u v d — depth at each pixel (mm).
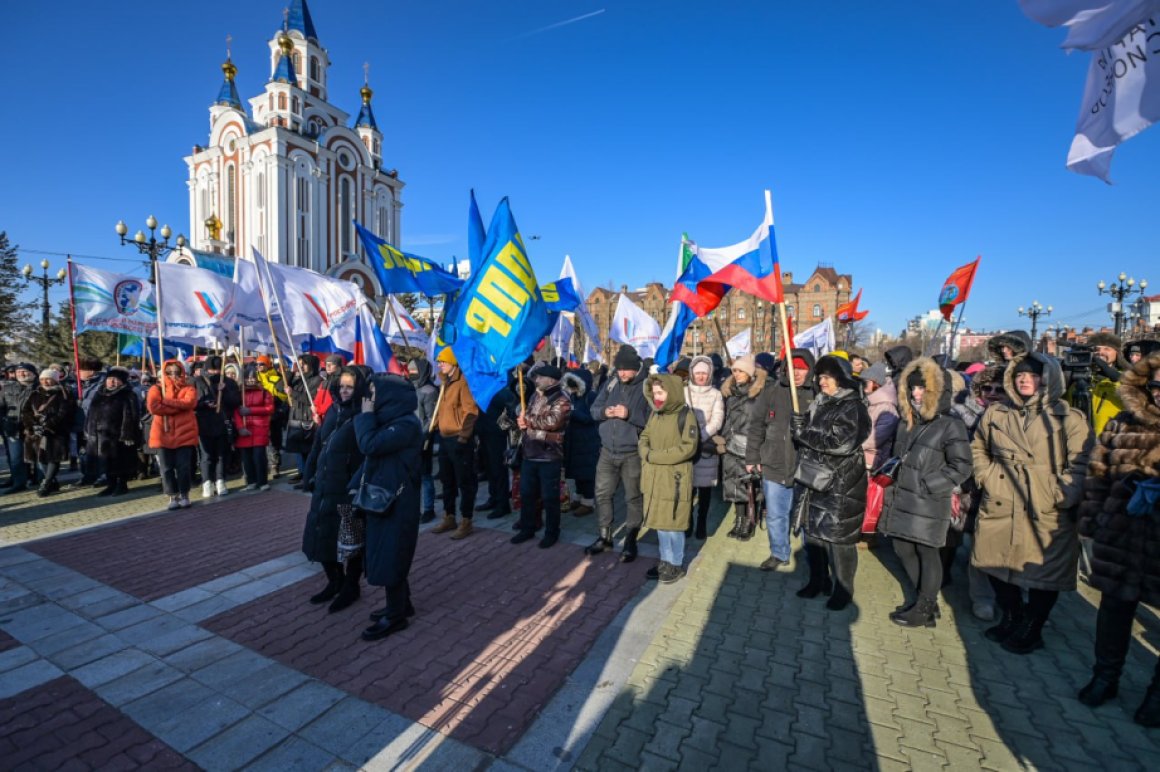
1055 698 3070
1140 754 2633
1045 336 9539
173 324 7738
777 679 3230
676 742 2695
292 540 5699
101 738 2713
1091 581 2994
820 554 4266
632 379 5199
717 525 6293
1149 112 2182
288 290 8578
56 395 7707
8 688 3127
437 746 2656
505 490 6555
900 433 4074
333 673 3277
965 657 3482
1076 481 3230
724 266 5059
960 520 4055
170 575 4781
